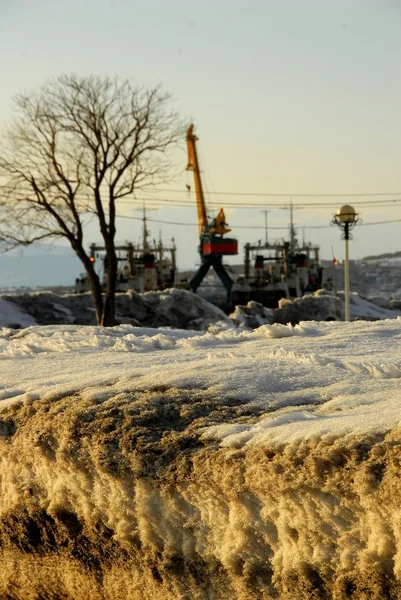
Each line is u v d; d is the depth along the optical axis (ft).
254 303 255.29
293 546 40.22
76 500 52.54
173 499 45.65
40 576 54.80
